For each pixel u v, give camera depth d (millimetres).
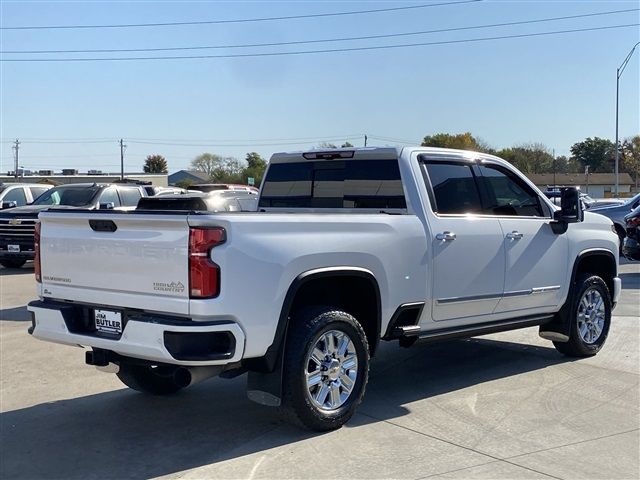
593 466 4316
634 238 13867
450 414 5352
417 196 5641
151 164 105375
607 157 106250
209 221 4203
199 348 4219
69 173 66625
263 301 4402
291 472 4227
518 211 6590
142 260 4422
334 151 6281
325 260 4777
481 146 73938
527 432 4934
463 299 5867
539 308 6711
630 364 6949
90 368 6887
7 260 16078
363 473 4207
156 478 4188
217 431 5004
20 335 8469
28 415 5434
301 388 4629
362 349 5062
